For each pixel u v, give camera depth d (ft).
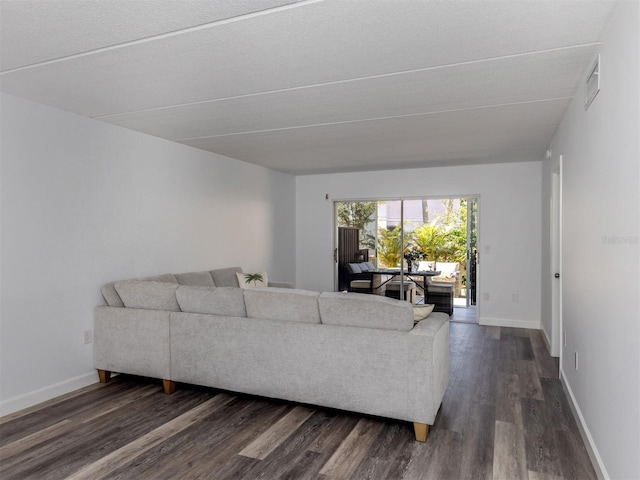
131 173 13.60
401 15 6.51
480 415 10.14
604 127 7.06
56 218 11.28
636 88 5.36
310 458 8.15
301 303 10.16
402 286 22.62
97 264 12.44
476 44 7.51
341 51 7.80
